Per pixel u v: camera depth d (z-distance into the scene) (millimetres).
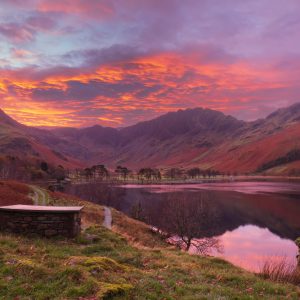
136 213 72750
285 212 101625
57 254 12469
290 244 62062
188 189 185250
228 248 56656
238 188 193125
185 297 9648
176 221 52000
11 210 15680
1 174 161250
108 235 19094
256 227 79938
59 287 9250
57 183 189625
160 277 11641
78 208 16625
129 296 9133
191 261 16172
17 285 9227
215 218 84375
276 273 14969
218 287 11188
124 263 13406
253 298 10219
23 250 12625
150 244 30234
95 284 9461
